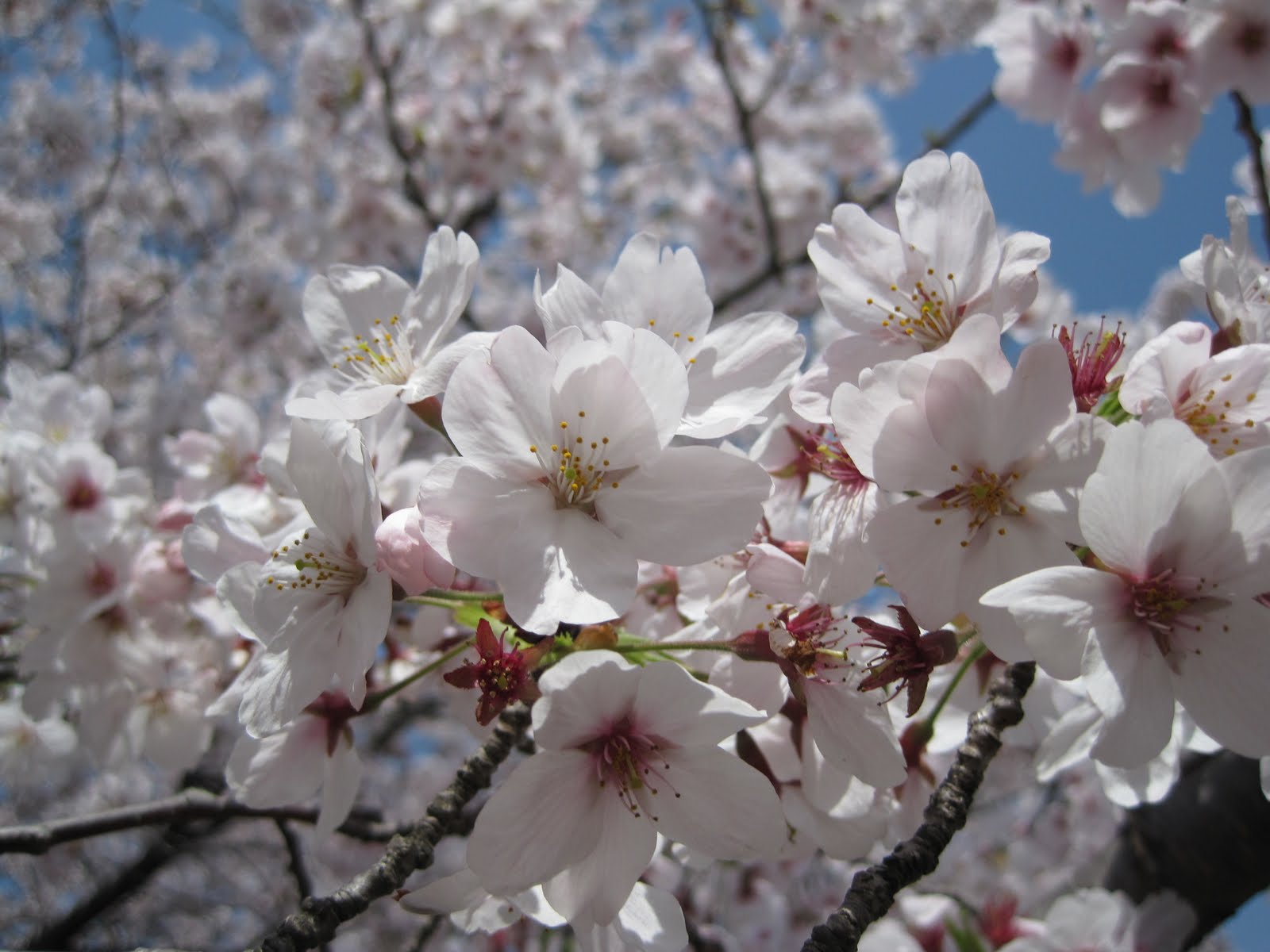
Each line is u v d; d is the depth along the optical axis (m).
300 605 0.13
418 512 0.12
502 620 0.12
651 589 0.17
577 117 0.56
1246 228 0.14
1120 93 0.24
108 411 0.25
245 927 0.60
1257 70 0.23
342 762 0.15
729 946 0.32
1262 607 0.11
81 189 0.73
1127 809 0.21
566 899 0.12
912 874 0.12
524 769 0.11
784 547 0.14
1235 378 0.12
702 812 0.11
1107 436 0.11
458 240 0.15
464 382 0.12
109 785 0.55
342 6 0.54
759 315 0.14
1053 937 0.20
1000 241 0.14
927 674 0.12
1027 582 0.11
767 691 0.13
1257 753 0.11
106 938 0.55
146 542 0.22
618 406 0.12
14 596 0.26
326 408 0.13
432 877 0.21
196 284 0.68
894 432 0.11
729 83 0.47
